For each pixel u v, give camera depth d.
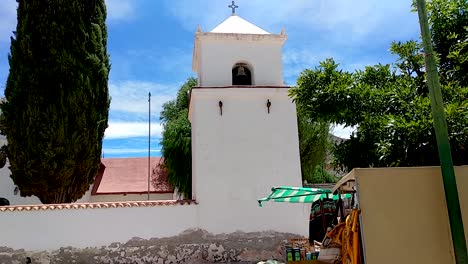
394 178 5.40
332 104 8.58
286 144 15.33
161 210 14.16
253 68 16.31
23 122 16.88
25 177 16.95
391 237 5.21
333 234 6.64
